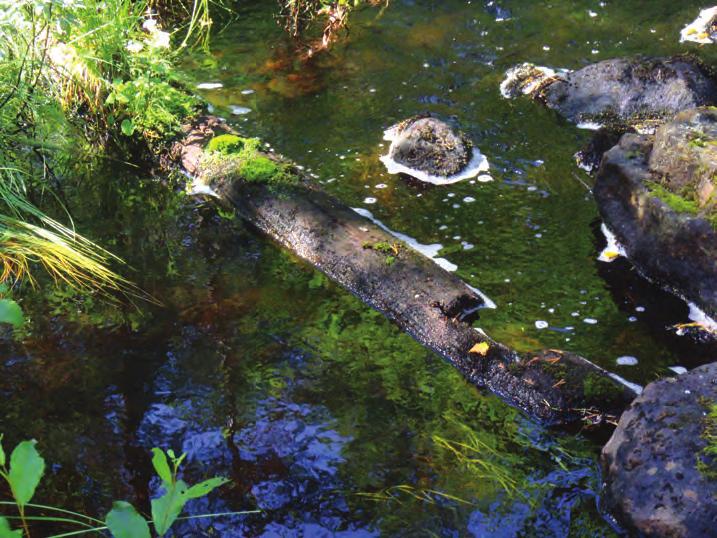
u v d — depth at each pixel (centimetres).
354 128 430
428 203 388
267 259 366
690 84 419
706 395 291
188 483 296
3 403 318
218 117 435
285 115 439
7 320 221
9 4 379
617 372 322
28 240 354
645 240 352
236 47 488
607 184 368
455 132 412
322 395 318
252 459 301
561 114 431
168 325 340
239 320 342
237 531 286
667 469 281
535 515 288
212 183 395
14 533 210
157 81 420
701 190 342
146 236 378
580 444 304
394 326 340
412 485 295
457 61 468
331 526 286
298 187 383
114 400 318
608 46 470
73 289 354
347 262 354
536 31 485
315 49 482
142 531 213
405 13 506
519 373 318
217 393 319
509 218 379
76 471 300
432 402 316
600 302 345
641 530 279
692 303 343
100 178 408
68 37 403
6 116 399
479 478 296
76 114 427
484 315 341
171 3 513
